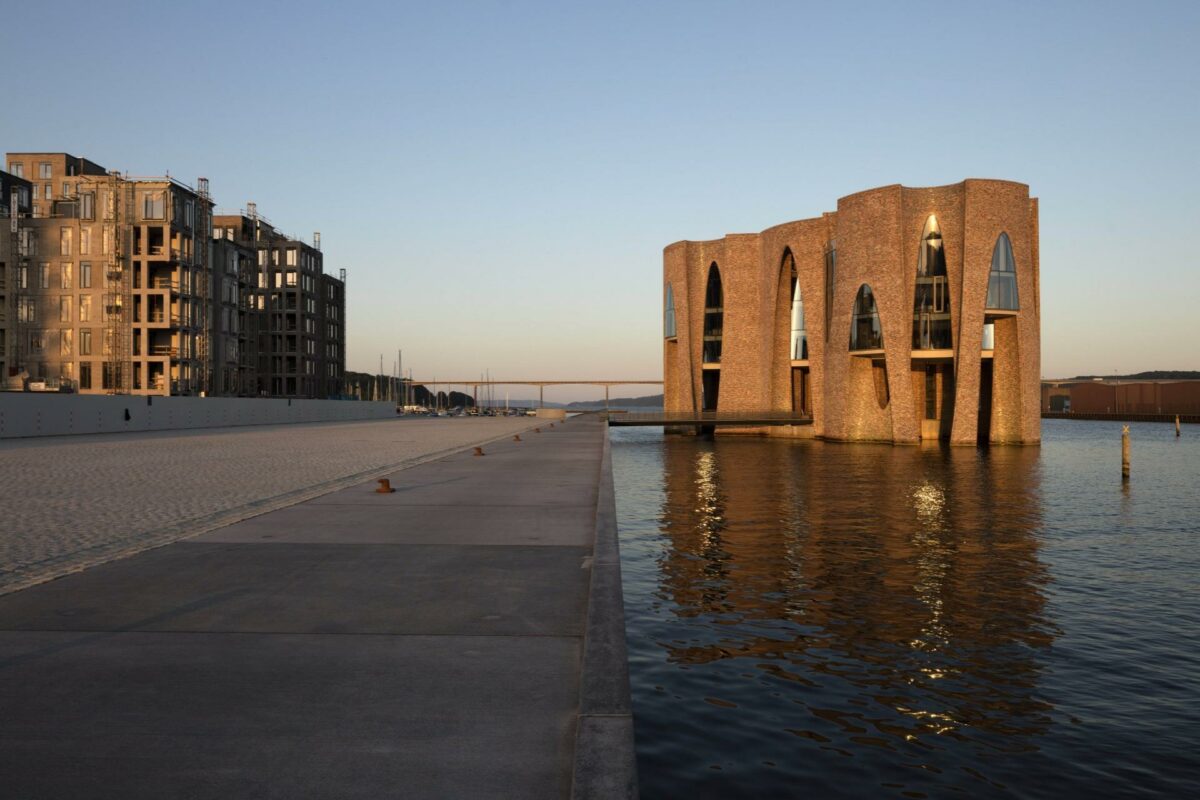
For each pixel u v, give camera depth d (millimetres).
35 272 70250
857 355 68938
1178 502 31484
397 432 49500
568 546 9391
